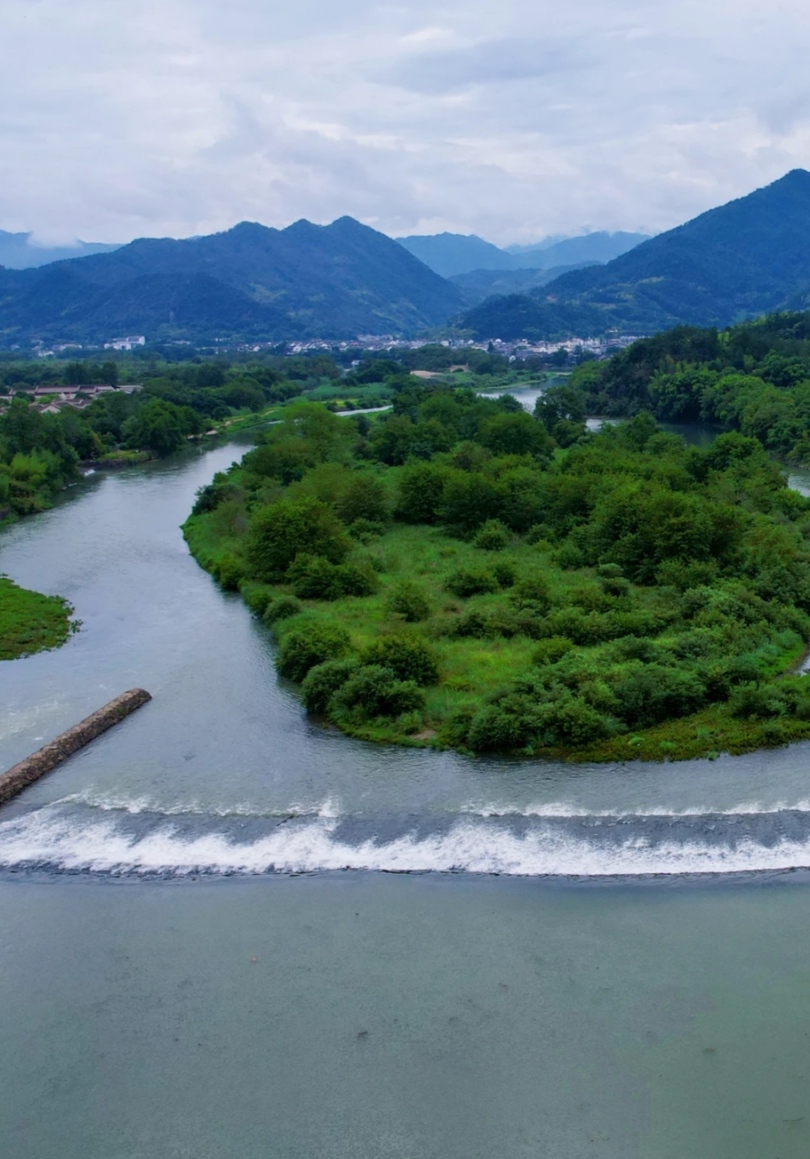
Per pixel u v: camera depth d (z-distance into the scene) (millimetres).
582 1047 24906
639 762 38062
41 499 101375
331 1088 24016
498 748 39531
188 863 32875
